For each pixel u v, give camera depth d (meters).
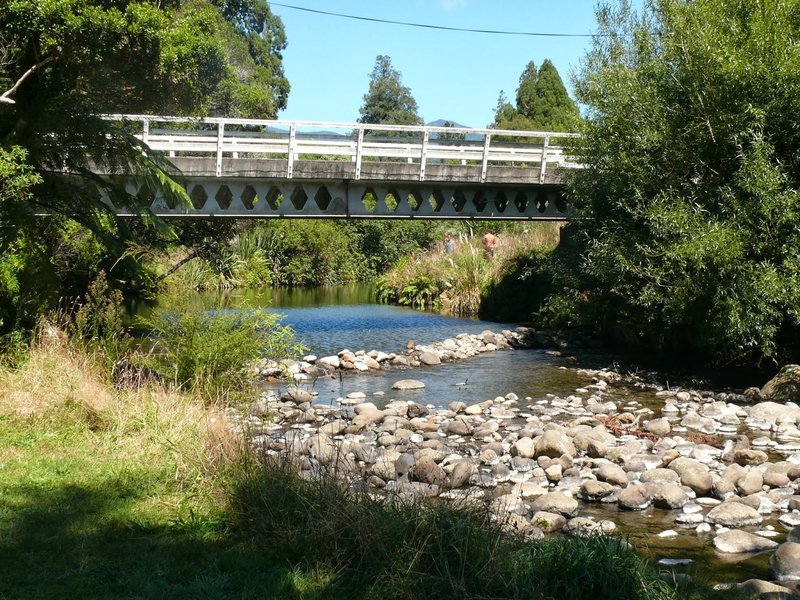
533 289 26.80
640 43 18.62
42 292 12.44
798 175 15.25
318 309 29.92
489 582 4.45
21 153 11.99
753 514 7.07
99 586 4.62
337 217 22.95
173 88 16.73
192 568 4.92
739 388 15.12
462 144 24.03
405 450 9.34
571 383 15.52
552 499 7.27
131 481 6.46
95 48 13.71
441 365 17.75
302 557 5.03
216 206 21.53
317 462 7.07
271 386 14.52
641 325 18.80
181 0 19.44
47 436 7.62
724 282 14.65
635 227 17.72
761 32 15.18
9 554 5.05
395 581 4.53
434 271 31.70
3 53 13.90
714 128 15.85
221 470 6.34
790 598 4.95
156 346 10.20
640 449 9.67
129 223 22.64
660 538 6.67
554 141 23.73
